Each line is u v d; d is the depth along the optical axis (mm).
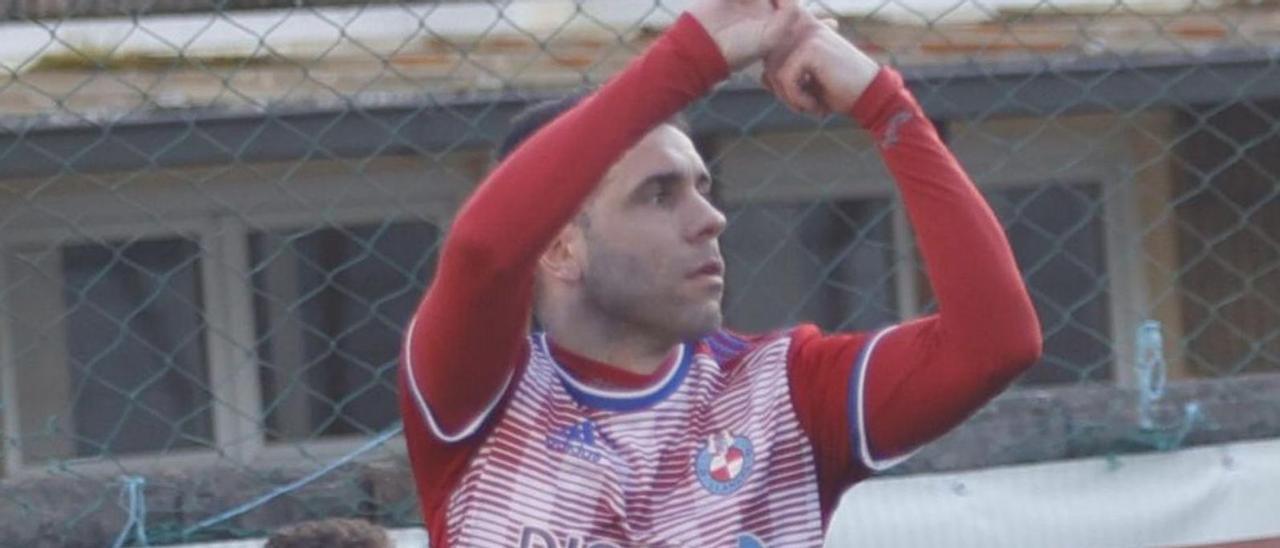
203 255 22094
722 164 23250
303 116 20891
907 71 20969
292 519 14578
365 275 23547
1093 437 15273
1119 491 15055
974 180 24297
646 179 8789
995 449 15211
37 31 21312
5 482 14492
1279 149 22719
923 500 14727
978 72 20734
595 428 8805
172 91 21203
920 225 8922
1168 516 15141
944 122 21844
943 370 8797
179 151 21062
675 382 9031
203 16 21625
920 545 14672
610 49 20109
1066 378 24844
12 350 23422
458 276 8312
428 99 20203
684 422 8953
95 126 20453
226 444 20219
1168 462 15219
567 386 8906
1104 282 22516
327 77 21125
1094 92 21328
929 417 8891
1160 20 22594
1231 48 21828
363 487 14680
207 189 23359
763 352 9227
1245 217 21516
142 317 23719
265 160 21234
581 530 8633
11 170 20719
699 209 8898
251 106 21000
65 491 14383
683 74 8383
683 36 8422
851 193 24328
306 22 21594
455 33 20719
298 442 20406
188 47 20109
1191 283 23875
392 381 21438
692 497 8789
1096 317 24625
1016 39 21688
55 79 21078
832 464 9086
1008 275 8836
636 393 8914
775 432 8992
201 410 20875
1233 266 23531
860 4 21438
